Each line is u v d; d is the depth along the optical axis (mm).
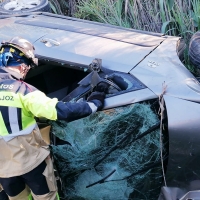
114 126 2393
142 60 2607
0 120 2111
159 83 2402
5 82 2107
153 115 2346
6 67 2139
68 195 2678
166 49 2768
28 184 2367
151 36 3055
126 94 2367
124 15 4879
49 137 2498
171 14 4609
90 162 2508
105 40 2902
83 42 2859
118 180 2537
